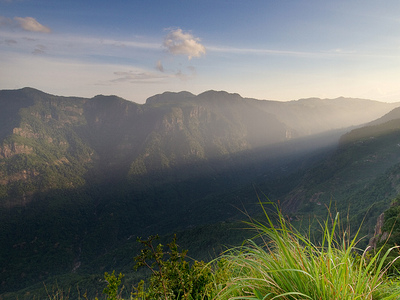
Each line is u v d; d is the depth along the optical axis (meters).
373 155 173.00
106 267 141.88
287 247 1.98
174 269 2.34
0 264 190.50
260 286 1.95
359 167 166.38
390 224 28.78
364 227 62.84
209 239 102.19
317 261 1.93
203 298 2.27
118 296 2.17
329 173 177.88
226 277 2.39
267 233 2.09
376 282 1.90
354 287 1.83
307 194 159.88
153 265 2.30
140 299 2.21
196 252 97.88
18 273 181.25
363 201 115.62
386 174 121.44
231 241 95.31
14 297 93.62
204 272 2.40
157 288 2.24
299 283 1.85
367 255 2.26
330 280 1.81
